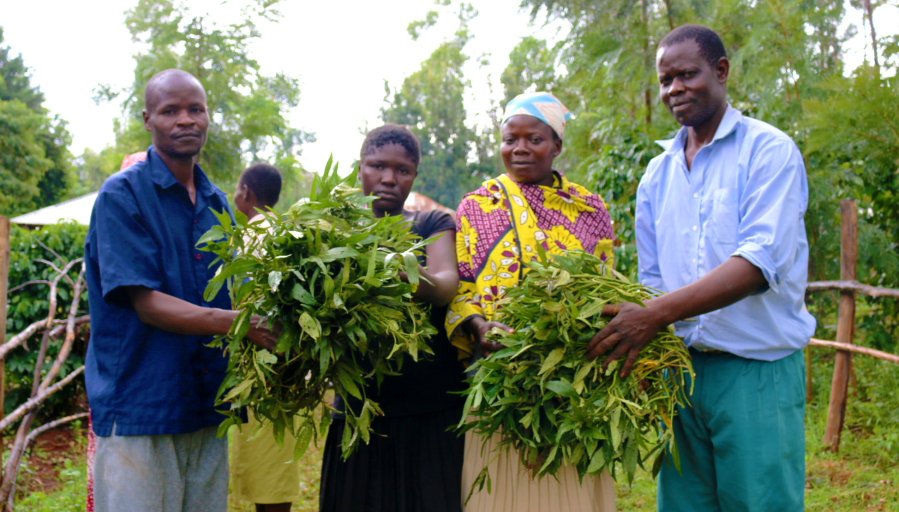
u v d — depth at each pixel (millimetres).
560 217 2857
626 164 6660
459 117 29359
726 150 2750
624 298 2463
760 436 2709
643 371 2477
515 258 2770
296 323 2379
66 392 7133
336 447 2891
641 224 3006
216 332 2486
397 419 2852
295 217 2424
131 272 2535
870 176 6047
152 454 2643
